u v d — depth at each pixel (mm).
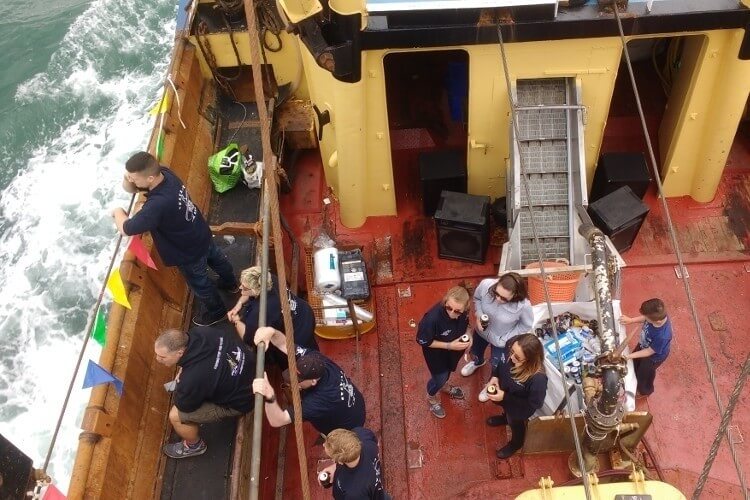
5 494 3432
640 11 5559
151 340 5531
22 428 8984
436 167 7066
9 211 12078
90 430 4531
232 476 4867
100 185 12359
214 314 5973
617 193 6598
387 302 6895
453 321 5008
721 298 6594
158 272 5801
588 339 5715
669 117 7078
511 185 6523
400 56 8477
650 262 6906
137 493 4828
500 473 5594
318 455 5848
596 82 6188
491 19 5586
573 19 5559
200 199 6914
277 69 7848
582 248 6129
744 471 5484
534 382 4539
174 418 4805
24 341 10188
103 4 15562
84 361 9773
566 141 6352
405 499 5598
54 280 11000
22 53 15008
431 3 5508
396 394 6211
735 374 6059
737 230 7066
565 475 5520
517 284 5000
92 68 14531
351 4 5418
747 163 7602
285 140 8016
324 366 4594
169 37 14867
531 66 6082
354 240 7398
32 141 13461
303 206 7801
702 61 5996
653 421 5832
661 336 5137
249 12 2764
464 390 6121
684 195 7375
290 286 6742
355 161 6676
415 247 7281
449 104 8195
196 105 7391
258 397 3695
